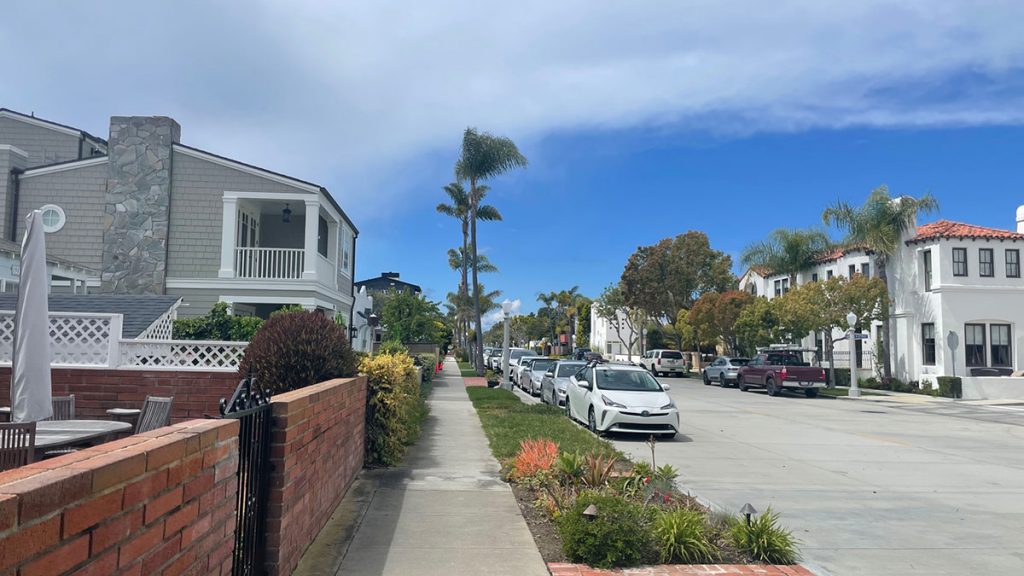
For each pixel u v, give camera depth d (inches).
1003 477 403.9
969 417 792.9
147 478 100.7
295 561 197.5
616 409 532.7
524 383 1063.6
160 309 484.7
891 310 1259.8
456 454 409.4
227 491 135.9
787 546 233.6
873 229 1177.4
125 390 409.1
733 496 340.2
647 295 1801.2
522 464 329.1
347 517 260.4
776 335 1304.1
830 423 692.7
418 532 245.6
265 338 318.3
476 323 1364.4
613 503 234.1
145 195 680.4
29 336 251.9
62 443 251.3
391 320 1142.3
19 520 71.5
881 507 321.4
